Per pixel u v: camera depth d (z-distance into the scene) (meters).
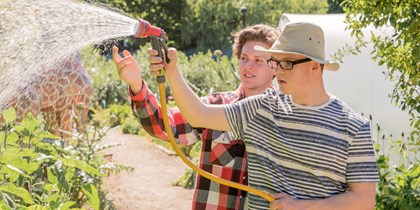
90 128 6.45
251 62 3.74
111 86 16.41
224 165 3.66
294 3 26.69
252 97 3.26
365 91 7.38
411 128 6.61
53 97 5.22
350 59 7.63
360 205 3.05
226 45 26.75
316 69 3.12
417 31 4.87
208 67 16.09
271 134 3.16
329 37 8.04
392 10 4.93
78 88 5.46
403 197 5.61
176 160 10.20
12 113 3.80
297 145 3.10
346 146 3.07
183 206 7.93
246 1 26.67
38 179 4.68
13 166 3.50
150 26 3.20
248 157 3.24
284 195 3.11
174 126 3.67
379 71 7.19
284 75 3.12
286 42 3.11
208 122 3.24
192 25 27.14
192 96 3.25
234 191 3.67
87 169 3.93
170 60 3.22
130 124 12.80
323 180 3.08
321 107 3.12
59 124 5.48
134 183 8.73
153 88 16.34
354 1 5.13
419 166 5.59
